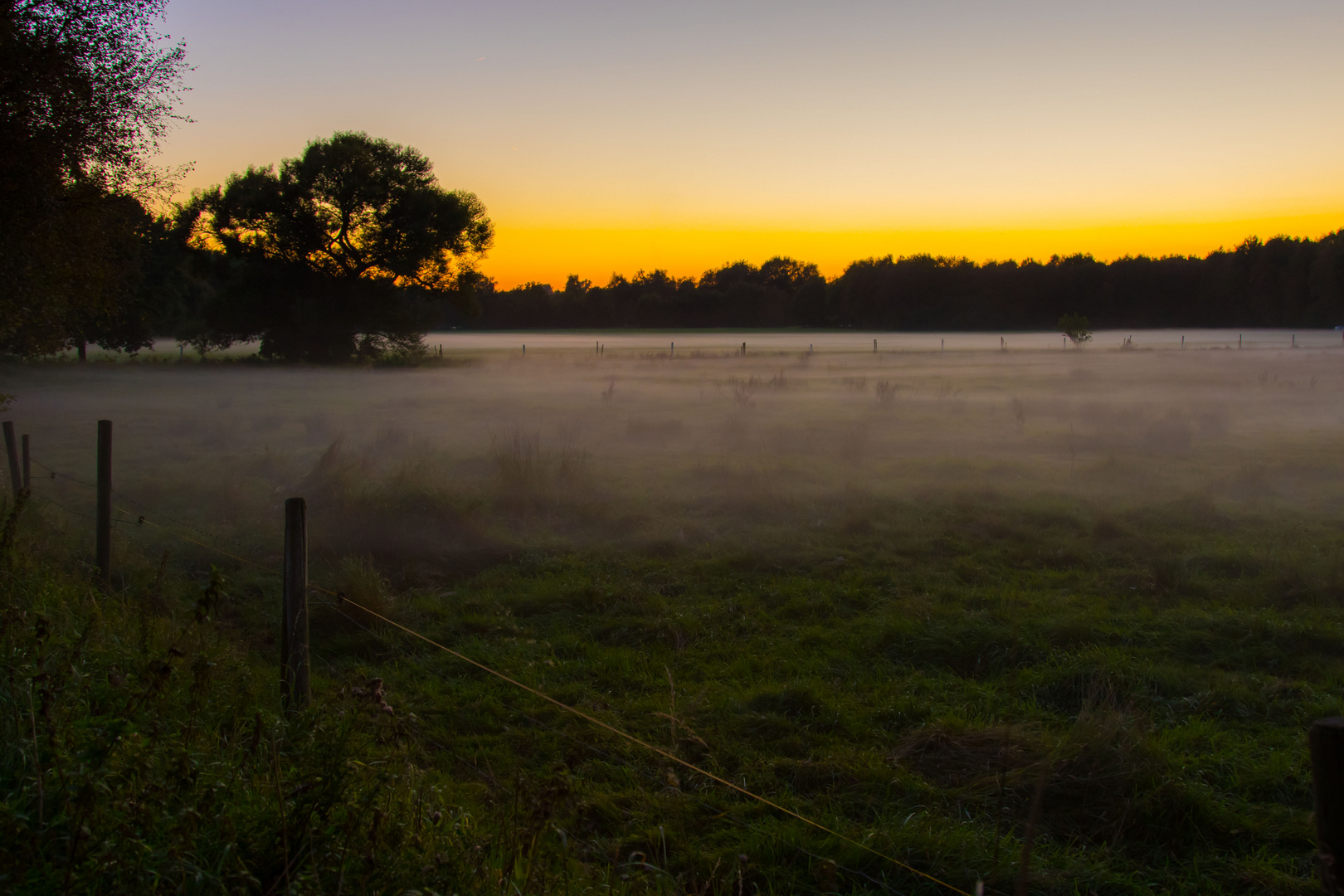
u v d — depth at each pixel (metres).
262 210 44.34
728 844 4.12
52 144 12.32
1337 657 6.55
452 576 9.05
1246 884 3.89
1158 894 3.85
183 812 2.63
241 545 9.48
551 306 145.25
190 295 55.78
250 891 2.65
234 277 47.47
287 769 3.51
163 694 3.63
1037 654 6.64
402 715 3.64
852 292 125.25
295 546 4.40
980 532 10.50
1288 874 3.92
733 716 5.58
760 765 4.95
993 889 3.74
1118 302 111.06
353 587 7.49
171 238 44.72
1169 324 109.38
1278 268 100.50
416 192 44.91
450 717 5.54
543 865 3.04
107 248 14.56
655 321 140.00
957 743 5.13
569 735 5.27
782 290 143.25
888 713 5.66
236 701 4.16
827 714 5.60
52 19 12.59
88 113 12.65
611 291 148.50
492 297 145.50
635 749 5.14
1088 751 4.75
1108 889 3.84
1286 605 7.77
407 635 7.12
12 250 12.62
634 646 7.11
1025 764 4.80
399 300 49.00
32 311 13.87
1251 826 4.25
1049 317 113.38
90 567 7.26
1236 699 5.77
